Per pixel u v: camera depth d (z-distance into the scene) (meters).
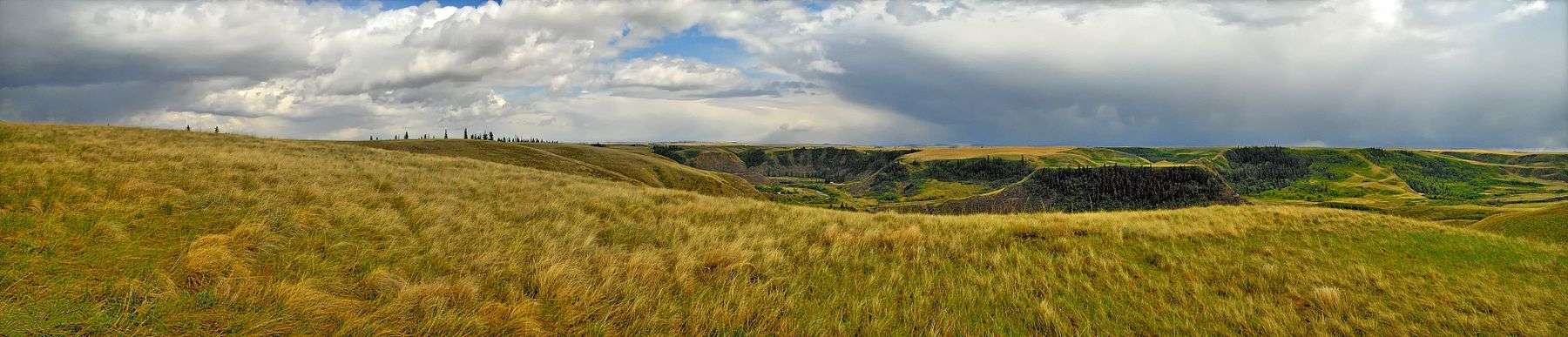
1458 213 168.88
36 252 7.61
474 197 16.52
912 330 8.55
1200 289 10.61
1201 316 9.43
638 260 10.42
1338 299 9.97
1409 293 10.62
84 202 10.01
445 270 9.22
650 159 186.62
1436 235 15.49
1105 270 11.56
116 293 6.80
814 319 8.65
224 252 8.17
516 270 9.37
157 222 9.52
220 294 7.07
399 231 10.87
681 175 172.00
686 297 9.24
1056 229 15.49
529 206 15.05
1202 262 12.38
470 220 12.68
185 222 9.71
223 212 10.51
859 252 12.64
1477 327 9.16
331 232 10.10
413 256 9.50
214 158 16.34
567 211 15.14
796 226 15.52
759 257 11.70
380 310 7.23
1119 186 129.88
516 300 8.16
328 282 7.98
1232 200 116.25
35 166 11.95
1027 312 9.41
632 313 8.20
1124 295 10.28
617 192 20.09
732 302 9.12
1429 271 11.94
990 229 15.43
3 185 10.19
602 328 7.60
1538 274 11.86
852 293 10.02
